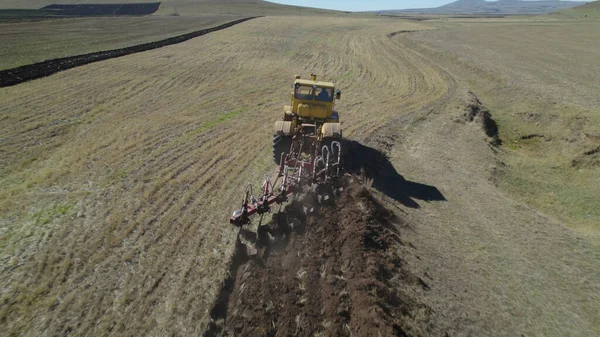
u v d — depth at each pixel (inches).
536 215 398.3
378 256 275.4
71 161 430.3
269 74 991.0
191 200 354.3
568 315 260.7
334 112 474.9
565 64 1138.7
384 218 330.0
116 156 450.3
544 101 725.9
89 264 265.9
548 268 310.7
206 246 287.7
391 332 206.2
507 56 1291.8
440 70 1129.4
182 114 626.5
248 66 1091.9
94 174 403.5
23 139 491.8
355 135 561.3
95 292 242.5
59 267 263.3
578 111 631.8
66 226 309.3
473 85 973.2
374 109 716.7
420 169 475.2
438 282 272.2
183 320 223.9
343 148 454.6
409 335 215.9
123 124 566.6
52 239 292.8
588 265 317.4
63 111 612.1
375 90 880.3
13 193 359.9
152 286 247.6
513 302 267.4
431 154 525.3
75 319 222.4
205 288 247.3
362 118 652.7
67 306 231.3
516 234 357.1
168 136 521.7
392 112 698.8
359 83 949.2
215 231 306.0
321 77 999.6
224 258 275.0
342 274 258.4
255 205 293.3
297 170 367.2
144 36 1640.0
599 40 1791.3
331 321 222.5
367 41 1791.3
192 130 550.0
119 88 772.6
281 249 282.7
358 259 266.4
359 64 1205.1
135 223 314.2
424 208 382.0
